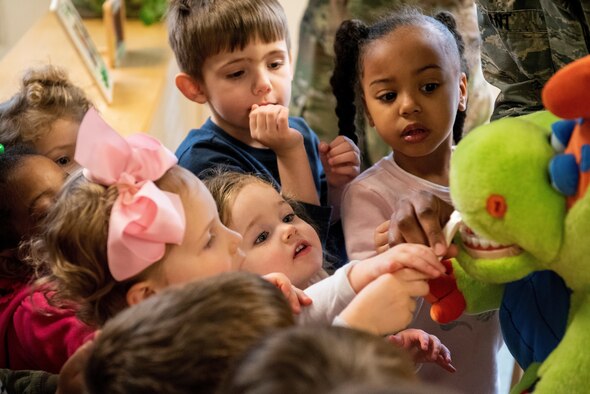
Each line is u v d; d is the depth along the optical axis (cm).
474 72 226
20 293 159
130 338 86
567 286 106
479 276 109
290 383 67
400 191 169
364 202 170
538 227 98
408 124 162
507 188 98
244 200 158
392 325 118
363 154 214
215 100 197
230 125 199
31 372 143
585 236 97
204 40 191
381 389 61
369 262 132
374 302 117
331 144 189
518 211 98
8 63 291
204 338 84
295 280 159
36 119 191
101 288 126
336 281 134
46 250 134
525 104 165
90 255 124
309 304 135
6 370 145
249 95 193
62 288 129
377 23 172
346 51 177
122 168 125
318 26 228
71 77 286
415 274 118
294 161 181
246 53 191
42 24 318
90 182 127
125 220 120
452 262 121
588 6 135
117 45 340
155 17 380
